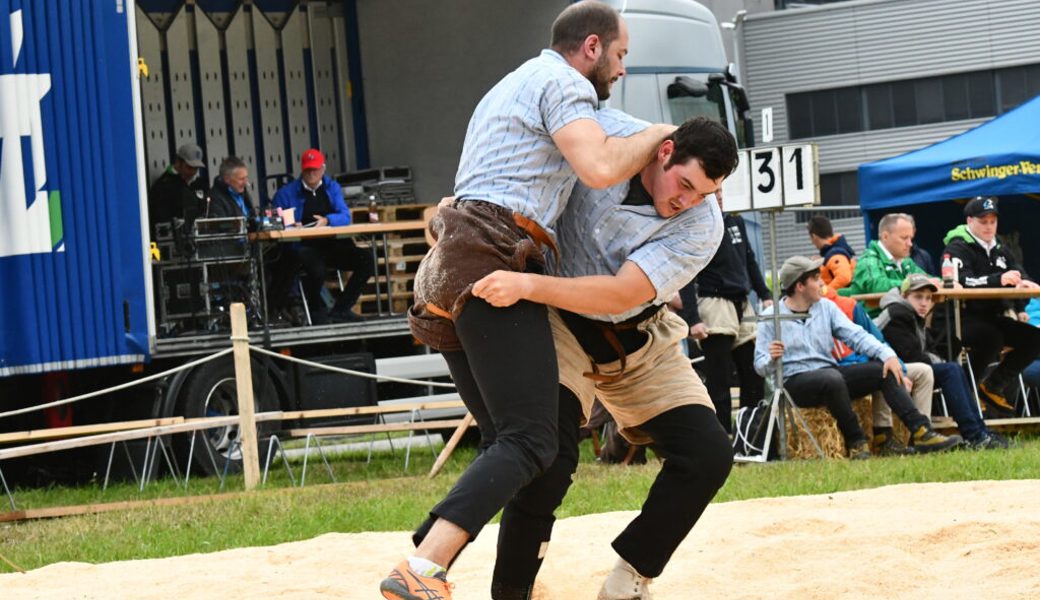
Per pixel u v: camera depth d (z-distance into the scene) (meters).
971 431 13.05
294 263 15.41
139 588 7.34
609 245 5.64
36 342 13.08
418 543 5.32
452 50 16.83
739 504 8.91
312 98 18.22
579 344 5.74
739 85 17.47
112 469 14.11
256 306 14.44
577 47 5.62
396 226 15.12
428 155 17.28
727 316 13.51
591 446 15.02
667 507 5.90
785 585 6.71
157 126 17.78
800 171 12.48
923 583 6.54
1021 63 32.72
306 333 14.52
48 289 13.15
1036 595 6.14
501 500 5.11
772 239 12.73
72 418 14.09
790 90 33.75
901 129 33.44
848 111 33.62
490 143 5.47
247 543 9.46
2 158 13.05
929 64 33.06
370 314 16.25
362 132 18.14
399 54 17.53
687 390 5.95
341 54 18.25
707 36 17.41
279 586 7.19
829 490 10.42
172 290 14.41
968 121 33.06
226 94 18.09
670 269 5.53
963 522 7.55
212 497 12.02
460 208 5.42
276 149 18.22
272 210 14.82
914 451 12.75
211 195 15.05
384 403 15.01
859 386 12.84
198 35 18.02
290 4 18.34
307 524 10.06
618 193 5.65
